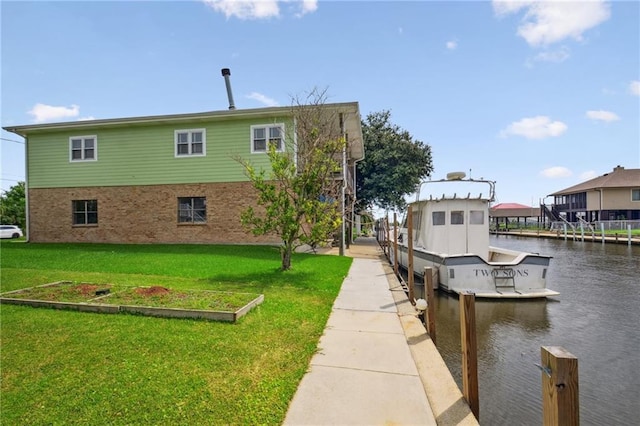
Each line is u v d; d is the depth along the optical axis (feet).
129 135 52.16
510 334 22.00
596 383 15.79
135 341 13.75
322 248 56.95
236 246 47.34
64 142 53.88
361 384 11.01
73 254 39.09
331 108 44.47
